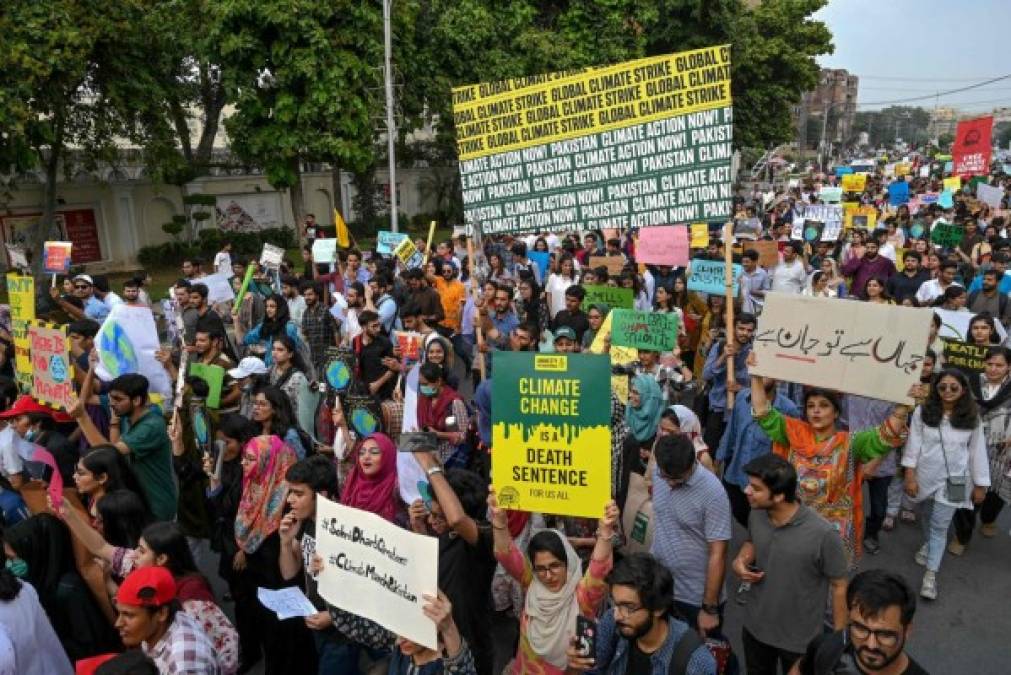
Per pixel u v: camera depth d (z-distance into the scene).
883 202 28.45
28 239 23.00
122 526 4.17
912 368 4.15
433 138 39.56
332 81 20.67
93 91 19.97
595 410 3.46
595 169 6.75
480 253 10.21
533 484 3.59
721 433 6.95
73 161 22.48
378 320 8.10
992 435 6.27
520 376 3.55
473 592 3.96
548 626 3.61
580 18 27.00
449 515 3.74
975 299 10.09
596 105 6.65
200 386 5.72
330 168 33.38
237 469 5.12
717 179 6.20
